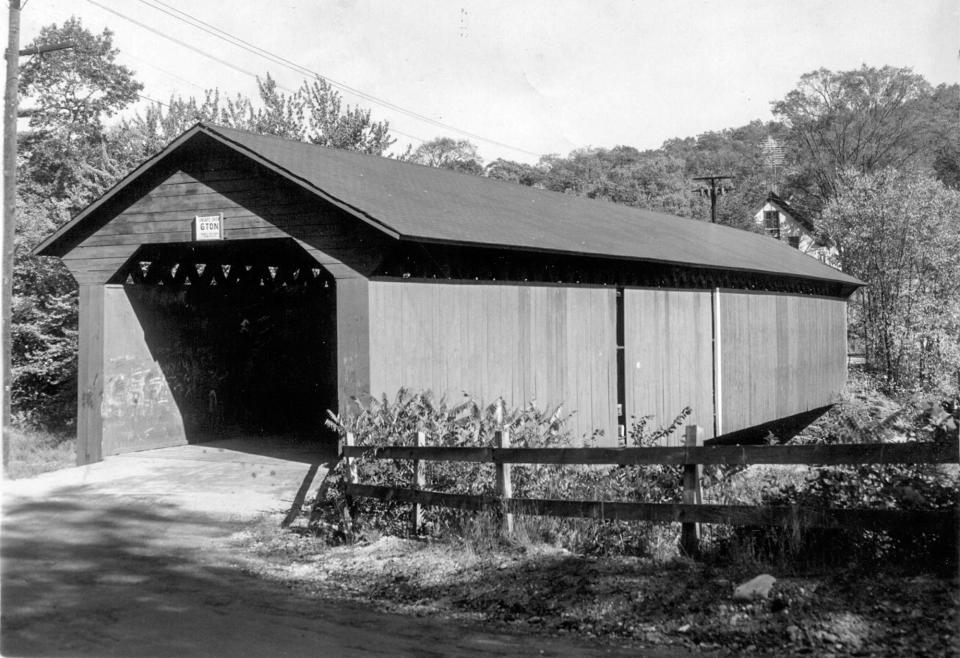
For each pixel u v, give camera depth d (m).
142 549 8.45
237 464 12.95
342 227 11.74
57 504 10.62
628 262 15.99
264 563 7.81
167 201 13.26
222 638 5.53
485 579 6.68
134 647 5.35
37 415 19.61
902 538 5.95
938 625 4.86
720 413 20.23
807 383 25.75
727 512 6.38
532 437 9.26
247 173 12.60
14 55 13.07
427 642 5.38
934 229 30.83
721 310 20.55
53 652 5.27
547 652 5.11
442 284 12.73
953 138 45.81
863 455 5.79
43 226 20.09
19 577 7.39
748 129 71.56
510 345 14.00
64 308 19.64
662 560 6.55
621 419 16.81
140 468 12.89
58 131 31.19
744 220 59.28
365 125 34.41
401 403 9.62
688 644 5.14
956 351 29.52
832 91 47.81
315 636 5.55
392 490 8.33
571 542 7.26
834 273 28.00
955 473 6.12
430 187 15.59
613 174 63.84
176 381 15.33
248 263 16.75
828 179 49.62
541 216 17.02
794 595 5.44
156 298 14.95
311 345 18.56
